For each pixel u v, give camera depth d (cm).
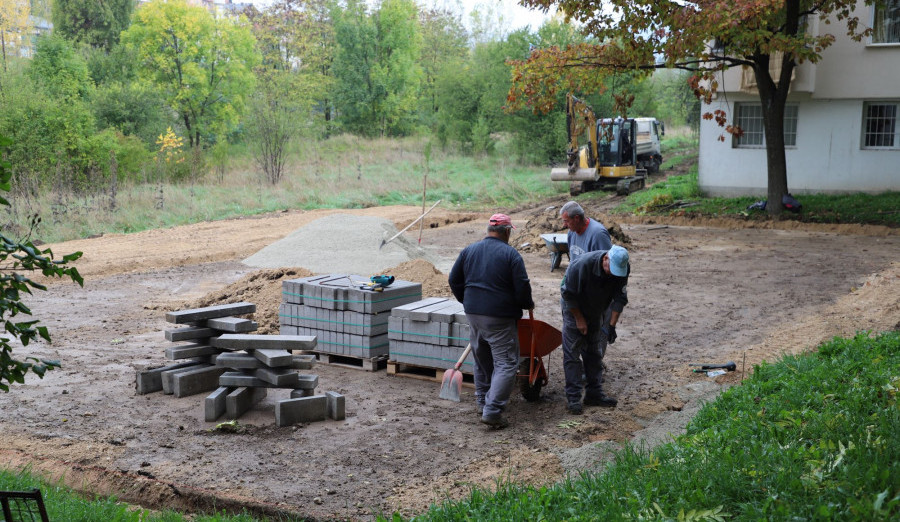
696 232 2112
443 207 2800
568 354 714
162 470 590
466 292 696
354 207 2741
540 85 2219
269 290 1156
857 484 398
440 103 4756
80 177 2720
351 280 896
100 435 664
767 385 671
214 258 1714
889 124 2442
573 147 2909
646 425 685
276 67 6081
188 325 824
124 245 1877
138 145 3106
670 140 5288
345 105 5447
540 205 2838
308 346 721
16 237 1861
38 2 5475
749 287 1328
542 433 669
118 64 4222
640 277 1447
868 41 2402
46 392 782
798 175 2548
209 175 3175
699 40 1855
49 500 483
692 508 415
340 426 693
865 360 698
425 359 814
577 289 681
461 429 683
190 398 771
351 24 5416
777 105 2223
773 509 391
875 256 1636
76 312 1186
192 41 4234
